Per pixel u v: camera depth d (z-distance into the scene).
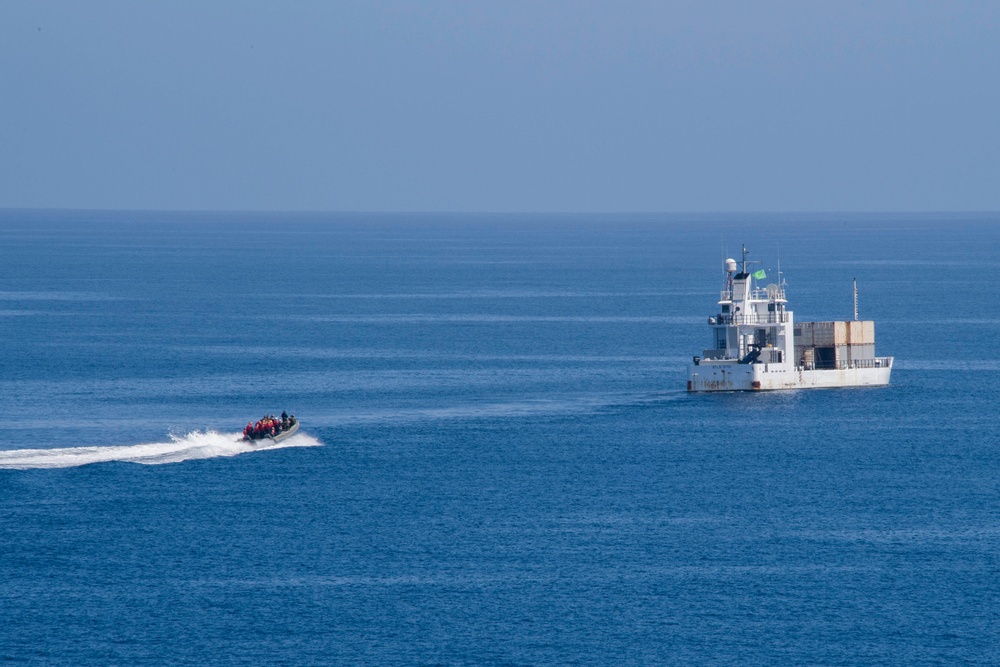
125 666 185.38
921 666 186.38
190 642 192.75
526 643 192.75
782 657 188.75
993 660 188.12
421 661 187.25
